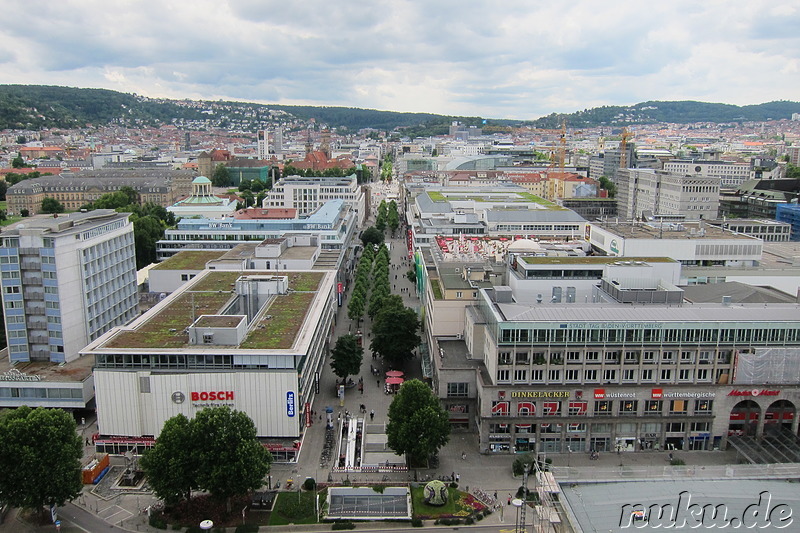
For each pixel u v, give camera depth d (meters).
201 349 156.62
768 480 106.06
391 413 153.25
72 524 132.12
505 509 137.75
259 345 160.12
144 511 136.75
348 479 148.12
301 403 162.50
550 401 158.12
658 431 161.12
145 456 134.12
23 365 191.62
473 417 172.62
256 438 150.50
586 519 94.75
